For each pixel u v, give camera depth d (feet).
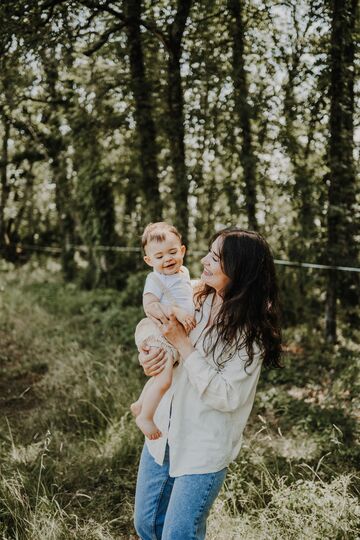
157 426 7.37
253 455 12.43
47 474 12.14
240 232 7.07
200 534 6.82
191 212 27.02
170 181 28.55
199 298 7.45
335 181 21.36
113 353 20.93
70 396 16.79
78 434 14.85
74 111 27.53
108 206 34.19
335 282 21.67
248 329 6.76
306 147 22.29
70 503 11.24
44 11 19.31
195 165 24.45
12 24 18.54
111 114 26.63
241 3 21.27
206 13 21.99
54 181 39.40
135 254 34.30
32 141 38.60
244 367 6.70
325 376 18.57
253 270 6.84
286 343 22.08
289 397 16.30
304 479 11.57
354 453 12.54
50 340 23.61
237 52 21.65
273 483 11.14
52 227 53.83
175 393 7.06
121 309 27.78
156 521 7.55
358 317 23.02
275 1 21.08
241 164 22.20
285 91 21.58
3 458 12.64
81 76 26.09
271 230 23.76
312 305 23.54
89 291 35.22
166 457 7.36
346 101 20.77
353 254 21.95
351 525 9.65
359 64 20.84
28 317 27.94
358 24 20.63
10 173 50.55
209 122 22.43
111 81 25.68
